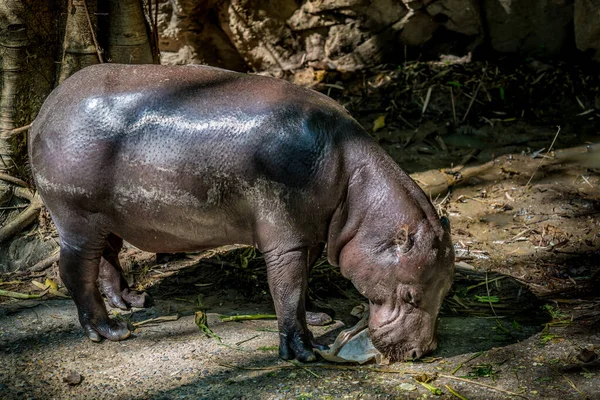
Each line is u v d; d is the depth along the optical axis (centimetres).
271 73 991
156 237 564
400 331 527
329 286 665
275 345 567
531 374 514
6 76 734
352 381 515
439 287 525
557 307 616
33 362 552
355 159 529
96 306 583
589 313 599
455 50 978
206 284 679
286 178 518
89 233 562
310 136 521
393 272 520
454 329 587
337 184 524
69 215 557
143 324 609
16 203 761
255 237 541
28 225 749
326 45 982
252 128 521
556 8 939
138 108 537
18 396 509
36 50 736
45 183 555
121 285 643
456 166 837
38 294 669
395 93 935
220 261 710
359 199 528
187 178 529
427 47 981
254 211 530
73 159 539
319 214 528
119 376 530
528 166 827
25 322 613
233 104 531
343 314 624
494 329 584
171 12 948
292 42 985
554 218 749
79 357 559
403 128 895
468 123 895
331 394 498
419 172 830
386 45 980
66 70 732
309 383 513
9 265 736
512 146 859
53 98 571
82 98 547
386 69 974
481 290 653
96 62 730
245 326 604
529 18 949
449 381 511
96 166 538
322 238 544
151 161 531
